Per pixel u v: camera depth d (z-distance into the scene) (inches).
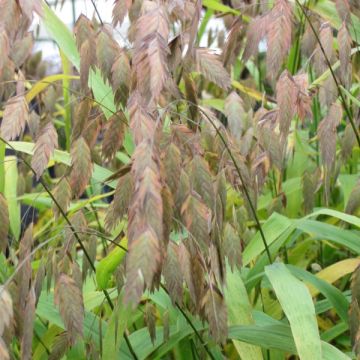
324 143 13.7
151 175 8.5
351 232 14.8
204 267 10.9
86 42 12.0
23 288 11.1
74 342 10.7
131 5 12.4
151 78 9.2
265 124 13.6
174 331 14.1
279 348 12.1
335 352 11.2
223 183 11.8
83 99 12.3
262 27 12.9
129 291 8.1
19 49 15.6
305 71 14.6
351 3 15.6
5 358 9.0
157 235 8.4
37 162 11.3
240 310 13.1
